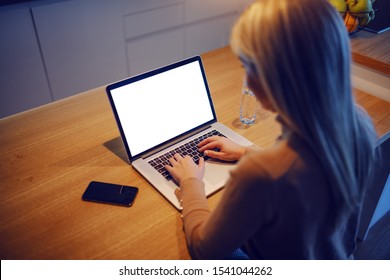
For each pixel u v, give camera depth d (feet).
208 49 10.20
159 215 3.09
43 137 3.95
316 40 1.81
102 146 3.85
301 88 1.85
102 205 3.18
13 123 4.15
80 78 8.14
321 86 1.85
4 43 6.79
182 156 3.64
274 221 2.17
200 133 3.97
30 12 6.78
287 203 2.05
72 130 4.07
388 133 3.92
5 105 7.39
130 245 2.84
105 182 3.39
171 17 8.83
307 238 2.24
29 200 3.21
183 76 3.91
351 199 2.12
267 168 1.99
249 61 1.99
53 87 7.86
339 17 1.92
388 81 4.39
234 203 2.13
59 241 2.86
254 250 2.63
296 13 1.83
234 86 4.86
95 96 4.67
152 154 3.68
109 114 4.35
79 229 2.96
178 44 9.39
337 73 1.89
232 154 3.52
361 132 2.20
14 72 7.18
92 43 7.88
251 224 2.17
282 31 1.82
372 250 5.82
